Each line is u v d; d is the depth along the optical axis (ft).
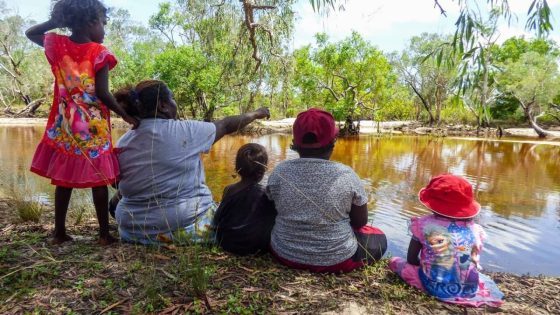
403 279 8.84
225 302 7.31
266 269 8.82
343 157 46.34
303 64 80.94
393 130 106.52
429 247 8.39
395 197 25.03
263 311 7.09
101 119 8.86
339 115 83.92
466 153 54.24
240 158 9.75
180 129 9.52
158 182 9.30
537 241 17.65
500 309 8.01
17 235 10.19
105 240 9.64
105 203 9.39
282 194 8.94
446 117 130.11
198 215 9.70
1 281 7.63
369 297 7.97
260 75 29.84
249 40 26.45
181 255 8.24
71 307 6.91
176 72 73.20
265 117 11.10
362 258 9.16
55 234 9.68
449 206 8.47
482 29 10.51
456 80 11.37
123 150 9.45
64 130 8.70
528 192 28.40
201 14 27.94
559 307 8.28
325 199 8.62
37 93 123.03
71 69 8.51
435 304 7.99
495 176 35.40
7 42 118.73
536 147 67.10
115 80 96.73
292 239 8.84
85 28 8.74
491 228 19.52
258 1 25.04
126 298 7.25
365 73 83.82
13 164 31.12
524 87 97.76
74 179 8.77
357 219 9.13
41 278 7.81
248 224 9.43
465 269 8.15
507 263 15.23
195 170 9.80
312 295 7.82
